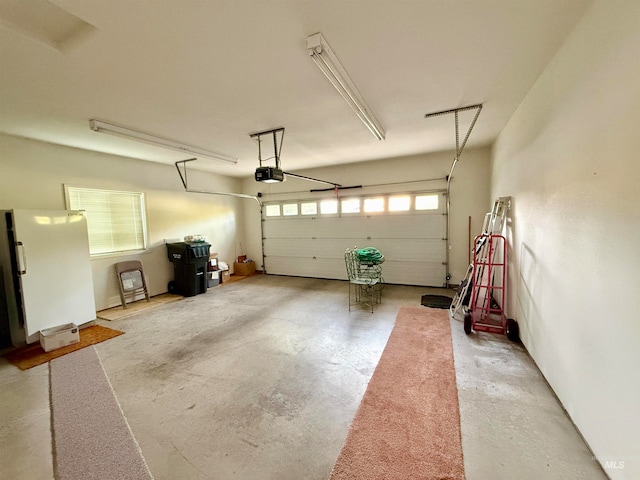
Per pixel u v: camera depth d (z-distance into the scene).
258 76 2.28
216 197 6.89
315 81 2.37
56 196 4.02
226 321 3.98
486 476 1.48
